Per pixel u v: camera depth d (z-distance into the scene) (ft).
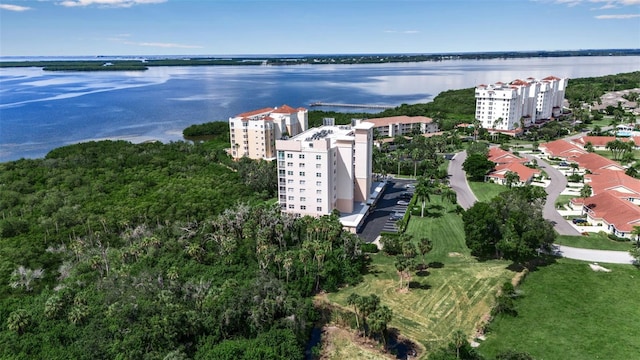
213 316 266.77
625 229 382.42
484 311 289.33
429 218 445.78
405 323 282.15
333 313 300.40
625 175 506.89
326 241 355.77
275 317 275.18
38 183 530.27
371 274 344.08
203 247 361.51
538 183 544.62
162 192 492.95
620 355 241.35
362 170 466.29
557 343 254.06
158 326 249.75
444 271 341.21
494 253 363.76
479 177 564.30
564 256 356.79
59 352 246.47
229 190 509.35
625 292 302.04
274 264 335.88
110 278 308.60
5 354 245.45
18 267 340.39
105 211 442.50
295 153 419.74
